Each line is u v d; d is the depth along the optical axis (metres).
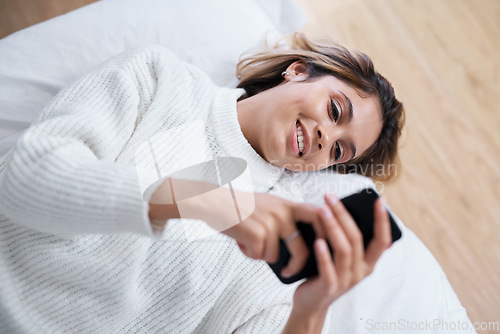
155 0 1.12
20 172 0.57
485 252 1.40
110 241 0.70
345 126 0.91
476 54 1.67
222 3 1.17
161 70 0.83
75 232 0.58
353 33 1.65
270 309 0.87
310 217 0.50
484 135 1.55
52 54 0.99
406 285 1.00
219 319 0.85
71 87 0.75
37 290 0.67
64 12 1.52
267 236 0.52
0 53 0.96
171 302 0.78
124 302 0.72
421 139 1.53
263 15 1.24
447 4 1.74
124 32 1.05
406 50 1.65
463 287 1.35
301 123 0.88
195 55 1.10
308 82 0.93
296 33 1.22
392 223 0.54
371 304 0.96
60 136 0.64
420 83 1.61
